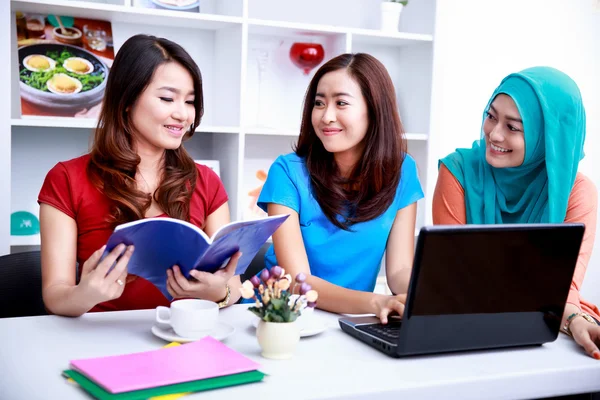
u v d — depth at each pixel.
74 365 1.10
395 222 2.00
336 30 3.08
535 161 2.06
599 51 3.88
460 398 1.16
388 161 1.90
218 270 1.42
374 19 3.47
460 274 1.23
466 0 3.64
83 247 1.72
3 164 2.55
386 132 1.90
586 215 2.05
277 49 3.26
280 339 1.22
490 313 1.29
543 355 1.33
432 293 1.22
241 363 1.13
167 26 3.05
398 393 1.10
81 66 2.83
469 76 3.70
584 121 2.04
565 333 1.49
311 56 3.29
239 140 2.92
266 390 1.07
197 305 1.36
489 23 3.70
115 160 1.71
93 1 2.90
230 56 2.99
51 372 1.13
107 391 1.01
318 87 1.91
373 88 1.87
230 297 1.61
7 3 2.49
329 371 1.17
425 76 3.31
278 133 3.00
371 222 1.92
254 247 1.44
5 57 2.51
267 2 3.26
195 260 1.32
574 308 1.51
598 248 3.86
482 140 2.19
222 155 3.11
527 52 3.78
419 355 1.28
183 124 1.69
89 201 1.71
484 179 2.17
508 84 2.05
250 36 3.19
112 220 1.70
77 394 1.04
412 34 3.21
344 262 1.94
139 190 1.72
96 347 1.27
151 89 1.66
